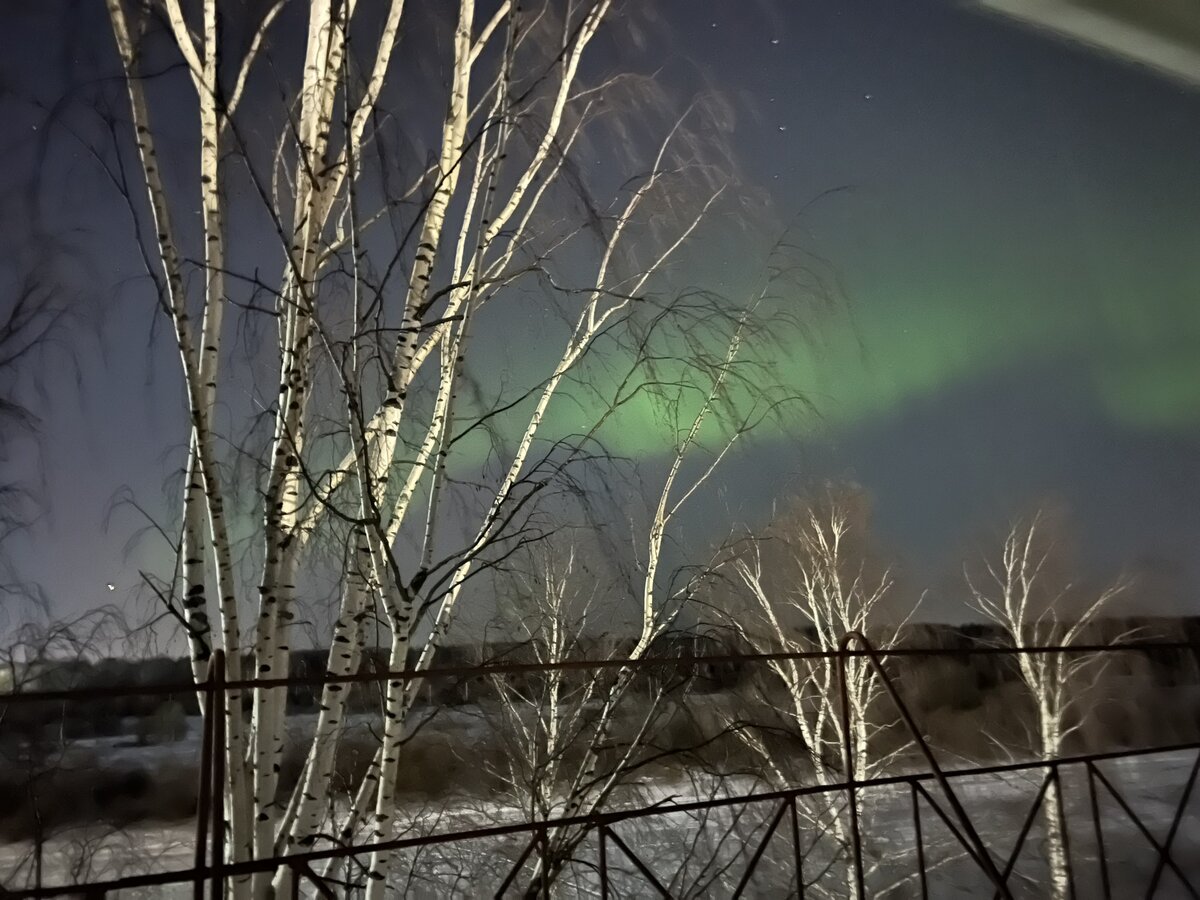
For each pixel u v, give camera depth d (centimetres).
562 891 627
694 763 618
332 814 506
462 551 443
